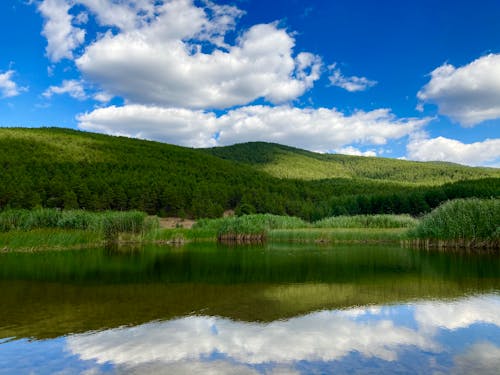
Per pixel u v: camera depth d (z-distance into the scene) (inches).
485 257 931.3
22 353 309.3
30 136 5000.0
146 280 640.4
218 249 1243.2
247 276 675.4
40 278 661.9
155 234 1552.7
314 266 797.2
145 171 4328.3
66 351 313.6
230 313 426.3
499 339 336.5
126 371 276.4
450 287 562.9
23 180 3038.9
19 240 1171.3
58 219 1435.8
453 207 1208.8
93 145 5246.1
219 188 4109.3
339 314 419.8
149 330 367.2
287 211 4116.6
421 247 1229.1
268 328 372.5
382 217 1895.9
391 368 278.1
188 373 273.1
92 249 1240.8
